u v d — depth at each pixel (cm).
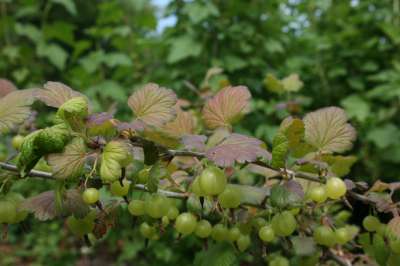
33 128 39
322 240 33
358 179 86
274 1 91
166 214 30
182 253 84
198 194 29
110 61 96
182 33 93
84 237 32
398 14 92
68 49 170
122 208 34
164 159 29
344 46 92
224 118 32
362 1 97
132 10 111
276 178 34
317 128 33
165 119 29
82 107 26
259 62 85
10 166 29
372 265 36
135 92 31
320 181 30
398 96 83
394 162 83
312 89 92
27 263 123
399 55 89
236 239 33
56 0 105
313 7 101
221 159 26
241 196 33
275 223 31
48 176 30
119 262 108
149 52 106
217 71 59
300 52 97
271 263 37
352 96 85
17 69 105
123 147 26
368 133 81
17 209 30
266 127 76
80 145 26
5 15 106
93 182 30
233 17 89
